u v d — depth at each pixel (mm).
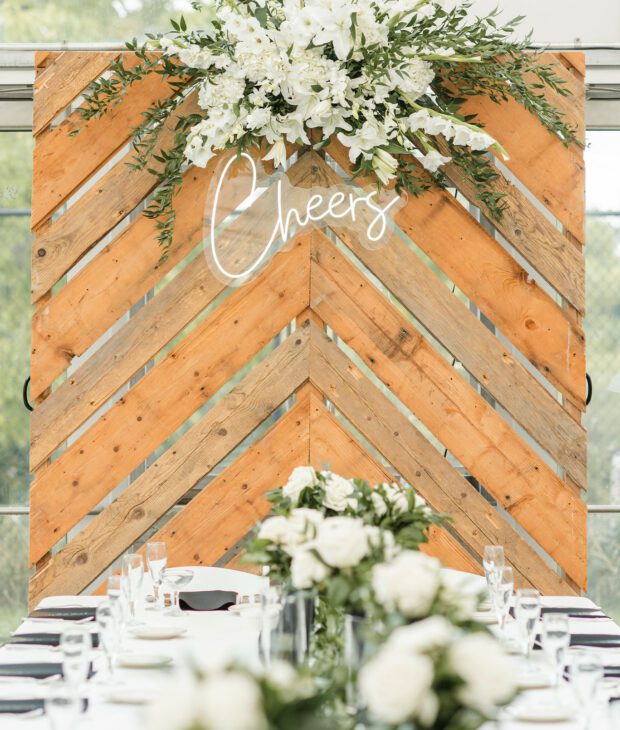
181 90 3967
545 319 4055
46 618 2895
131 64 4062
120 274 4043
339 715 1441
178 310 4043
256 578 3389
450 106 3904
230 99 3824
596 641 2588
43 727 1881
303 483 2312
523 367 4051
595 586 4496
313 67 3742
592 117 4473
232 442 4027
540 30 4430
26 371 4520
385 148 3900
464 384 4039
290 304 4043
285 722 1151
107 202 4059
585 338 4309
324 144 3885
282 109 3875
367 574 1710
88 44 4145
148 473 4027
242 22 3725
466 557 3996
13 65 4418
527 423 4039
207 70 3932
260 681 1155
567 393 4047
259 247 4043
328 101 3758
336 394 4035
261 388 4031
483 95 4039
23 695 2084
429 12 3816
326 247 4055
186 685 1102
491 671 1216
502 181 4055
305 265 4047
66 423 4043
